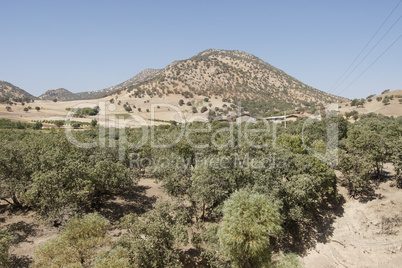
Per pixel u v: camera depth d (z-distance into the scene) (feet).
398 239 106.63
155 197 136.05
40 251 66.54
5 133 230.89
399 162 127.34
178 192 110.42
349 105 517.96
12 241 82.12
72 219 76.54
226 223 77.30
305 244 108.06
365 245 106.63
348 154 135.33
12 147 103.81
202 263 87.92
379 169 158.61
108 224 80.38
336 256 103.65
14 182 96.84
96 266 60.90
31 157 102.53
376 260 100.78
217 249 81.35
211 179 100.94
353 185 126.41
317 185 113.60
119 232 97.76
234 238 73.26
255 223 74.54
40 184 88.53
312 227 116.06
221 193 98.58
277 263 92.02
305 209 112.06
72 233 70.38
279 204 96.68
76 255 67.21
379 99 494.18
